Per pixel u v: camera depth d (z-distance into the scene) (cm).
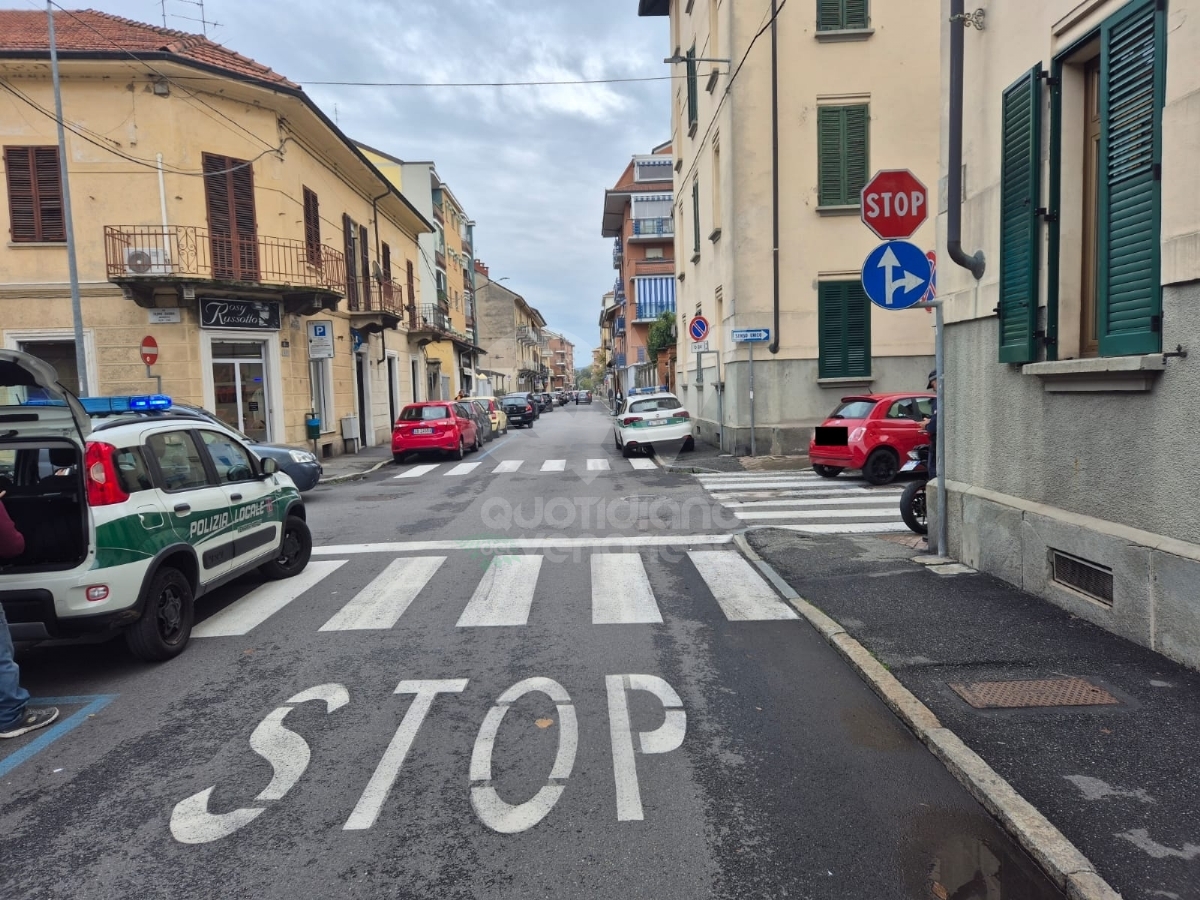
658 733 404
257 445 1323
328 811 335
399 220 2916
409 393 3072
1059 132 545
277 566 756
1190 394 423
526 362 8638
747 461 1603
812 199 1636
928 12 1605
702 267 2083
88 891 284
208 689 478
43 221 1555
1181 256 420
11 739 415
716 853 300
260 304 1703
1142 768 338
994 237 627
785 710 429
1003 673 445
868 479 1275
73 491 508
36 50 1483
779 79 1612
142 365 1591
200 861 301
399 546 908
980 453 666
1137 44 455
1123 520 486
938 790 343
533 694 458
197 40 1827
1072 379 523
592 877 286
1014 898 271
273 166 1752
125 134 1559
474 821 325
